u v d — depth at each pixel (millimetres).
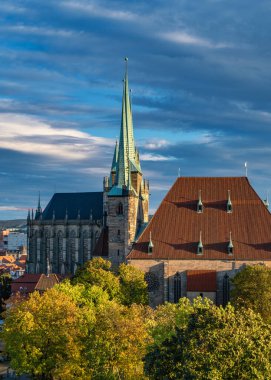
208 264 167250
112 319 97188
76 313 108375
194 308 92312
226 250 167625
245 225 171375
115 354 94688
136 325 97062
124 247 198875
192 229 172375
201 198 176250
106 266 167875
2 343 166625
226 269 166375
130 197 199375
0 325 136500
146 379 88250
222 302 165750
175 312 103312
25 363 106000
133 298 154875
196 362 71375
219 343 72125
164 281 168250
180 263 168250
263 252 166125
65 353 102812
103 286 151000
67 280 161000
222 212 173750
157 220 175125
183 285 168125
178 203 176750
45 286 185750
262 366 70812
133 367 93625
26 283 196375
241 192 176000
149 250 169875
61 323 105688
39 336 106125
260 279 142125
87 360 99250
